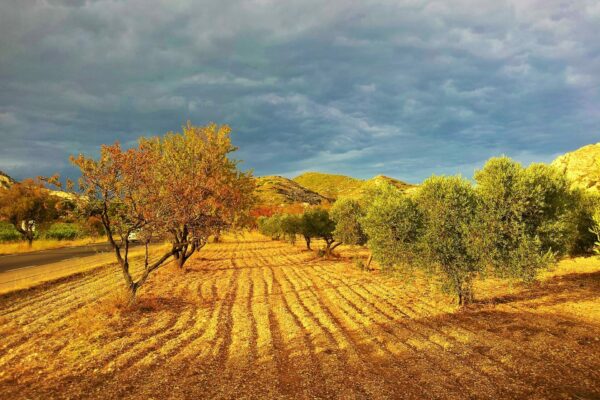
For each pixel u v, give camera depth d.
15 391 7.47
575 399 6.97
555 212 12.95
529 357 9.02
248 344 10.55
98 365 8.87
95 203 13.63
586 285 16.20
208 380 8.16
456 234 13.67
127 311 13.88
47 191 39.97
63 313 13.50
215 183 17.02
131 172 13.88
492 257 12.70
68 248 39.72
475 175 13.91
